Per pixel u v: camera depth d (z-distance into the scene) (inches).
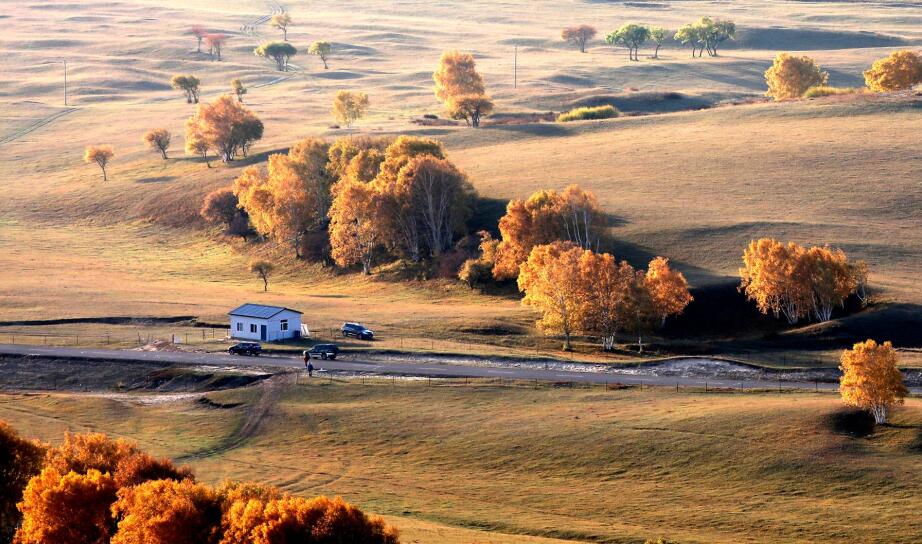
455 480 6328.7
